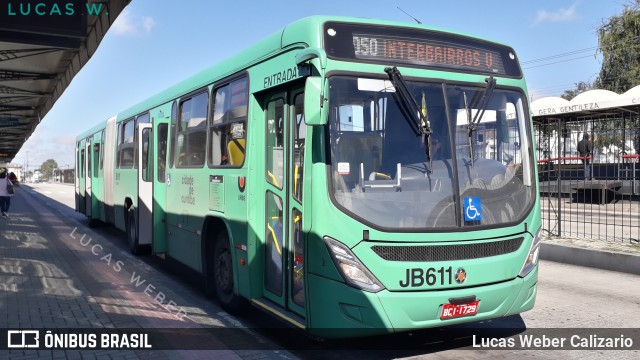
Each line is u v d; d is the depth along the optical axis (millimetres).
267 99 5680
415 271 4441
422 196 4648
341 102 4605
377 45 4867
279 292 5410
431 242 4531
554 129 13117
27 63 17031
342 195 4492
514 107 5352
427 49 5055
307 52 4602
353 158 4574
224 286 6668
